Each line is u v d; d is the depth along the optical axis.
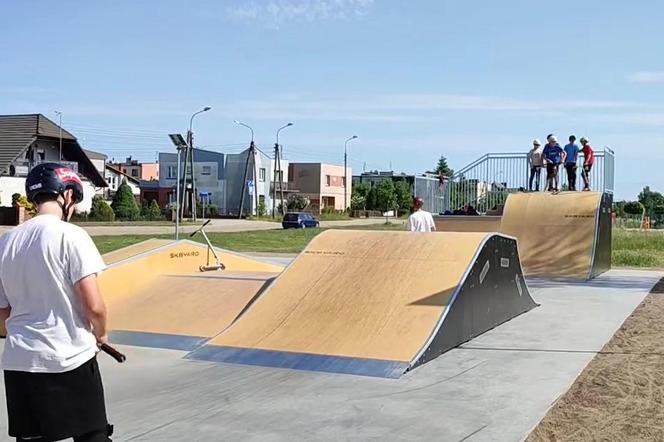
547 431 5.36
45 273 3.50
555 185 20.97
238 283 10.41
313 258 9.92
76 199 3.82
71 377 3.51
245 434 5.29
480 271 9.23
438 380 6.83
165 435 5.27
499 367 7.36
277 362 7.44
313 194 91.25
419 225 12.38
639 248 26.38
